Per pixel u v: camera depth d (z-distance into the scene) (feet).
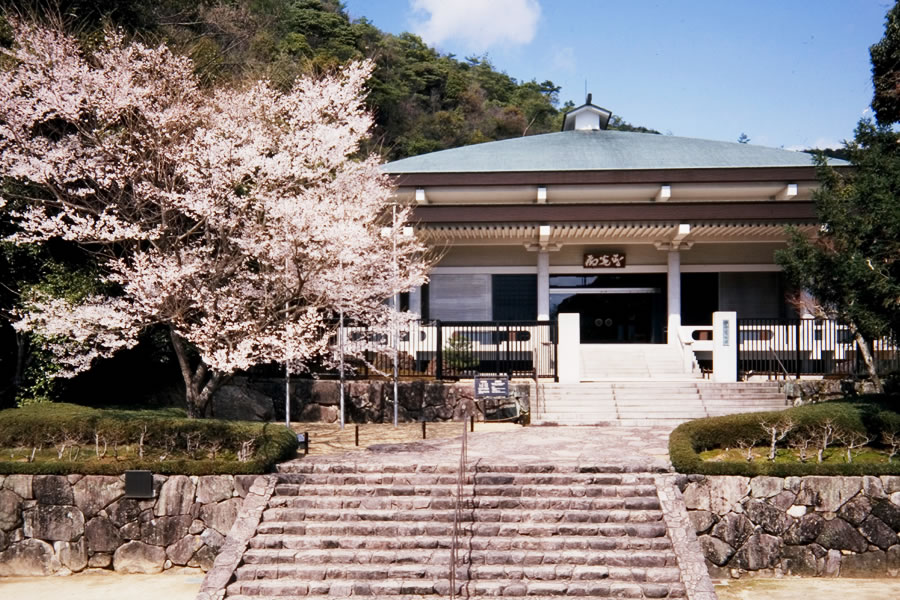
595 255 80.18
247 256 50.31
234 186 50.42
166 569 36.86
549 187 77.00
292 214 45.88
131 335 48.24
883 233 41.78
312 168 54.13
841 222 49.57
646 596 30.35
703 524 35.88
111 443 41.19
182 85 52.90
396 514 35.17
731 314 63.36
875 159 49.39
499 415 60.23
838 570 35.22
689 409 58.59
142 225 51.16
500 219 69.77
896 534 35.12
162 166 50.19
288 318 50.47
